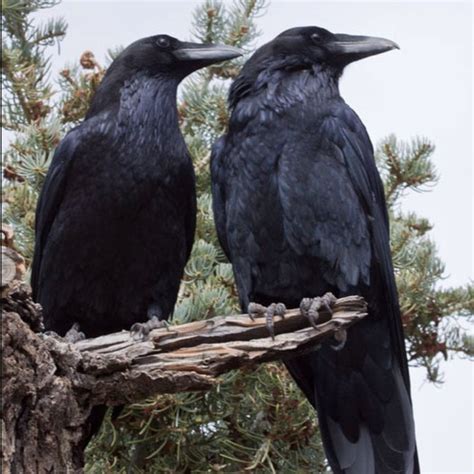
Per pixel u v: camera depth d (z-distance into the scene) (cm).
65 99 1327
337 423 1081
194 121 1295
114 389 826
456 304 1266
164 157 1084
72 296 1081
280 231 1052
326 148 1059
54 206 1086
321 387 1081
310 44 1125
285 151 1050
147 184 1071
